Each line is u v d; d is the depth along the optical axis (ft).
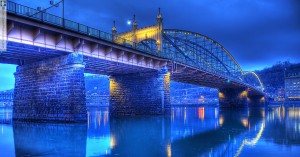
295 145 58.34
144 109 174.60
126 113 180.45
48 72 117.08
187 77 263.49
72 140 66.80
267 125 103.65
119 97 185.57
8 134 76.74
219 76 277.03
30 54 111.96
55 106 111.75
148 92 174.50
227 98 414.62
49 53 111.24
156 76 172.96
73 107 106.63
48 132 81.92
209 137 71.82
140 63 158.40
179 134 78.95
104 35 129.29
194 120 136.46
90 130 88.79
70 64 109.91
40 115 116.26
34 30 98.43
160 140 67.26
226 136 73.51
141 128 96.53
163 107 169.37
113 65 150.41
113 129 92.63
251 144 60.03
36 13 96.53
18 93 128.57
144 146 58.65
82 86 110.32
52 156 48.42
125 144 61.31
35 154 49.98
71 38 112.47
